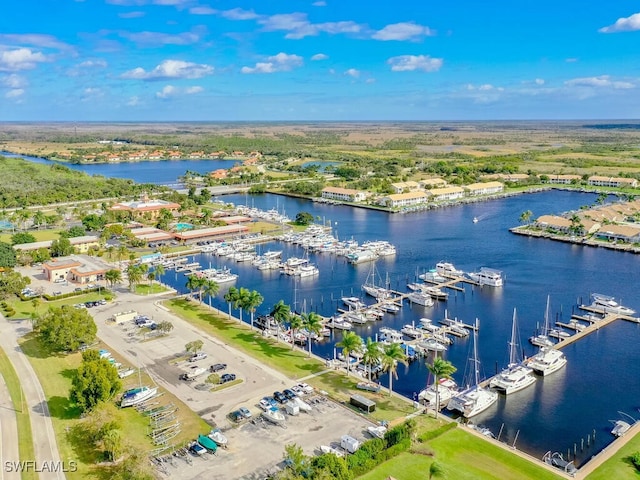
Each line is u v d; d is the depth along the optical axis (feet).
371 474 293.43
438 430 340.18
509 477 295.89
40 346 461.37
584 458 330.75
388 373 450.30
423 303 617.21
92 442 320.09
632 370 450.71
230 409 361.92
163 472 292.20
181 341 478.59
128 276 638.53
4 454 305.53
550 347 488.02
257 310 592.60
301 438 327.67
